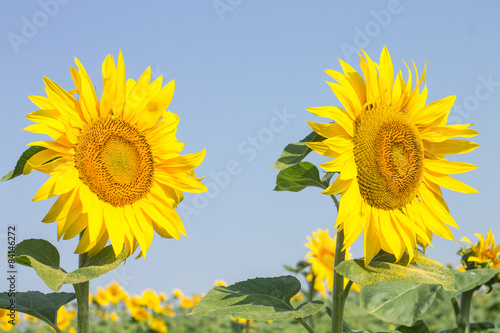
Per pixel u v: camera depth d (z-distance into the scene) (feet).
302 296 9.18
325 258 6.96
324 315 8.59
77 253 4.79
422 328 6.37
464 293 6.19
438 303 5.23
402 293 5.31
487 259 6.11
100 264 4.77
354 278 4.72
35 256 4.75
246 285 5.21
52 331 9.25
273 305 5.02
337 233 4.98
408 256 5.01
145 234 4.96
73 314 10.00
